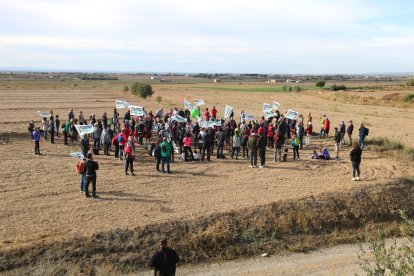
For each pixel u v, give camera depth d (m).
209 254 15.30
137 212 17.12
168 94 93.81
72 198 18.59
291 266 14.74
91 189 19.86
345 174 23.36
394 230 17.97
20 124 38.06
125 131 25.89
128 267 13.99
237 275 13.98
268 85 150.75
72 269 13.16
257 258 15.35
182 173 23.14
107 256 14.27
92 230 15.32
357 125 45.47
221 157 26.91
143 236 15.38
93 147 28.50
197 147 29.53
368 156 28.16
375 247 7.62
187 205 18.06
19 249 13.70
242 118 32.50
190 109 36.16
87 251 14.24
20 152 27.16
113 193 19.39
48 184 20.48
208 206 17.98
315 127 43.03
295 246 16.23
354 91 91.19
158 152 22.91
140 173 22.86
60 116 45.38
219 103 72.75
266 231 16.89
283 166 25.17
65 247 14.18
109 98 73.00
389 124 46.84
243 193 19.80
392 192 20.44
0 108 51.22
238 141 26.47
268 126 30.86
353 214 18.66
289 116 31.88
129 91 92.31
